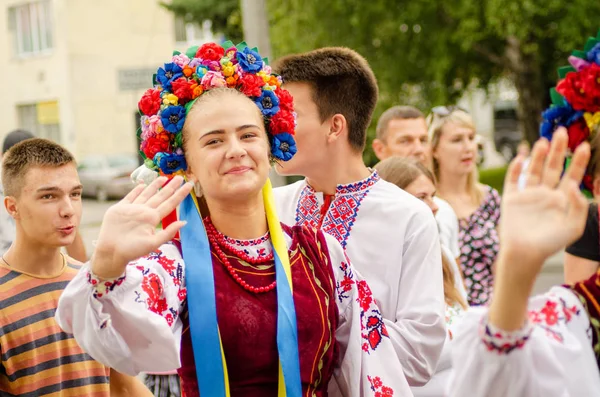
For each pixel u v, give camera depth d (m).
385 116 5.84
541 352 2.10
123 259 2.11
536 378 2.11
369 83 3.46
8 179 3.22
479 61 19.64
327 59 3.39
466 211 5.55
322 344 2.51
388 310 3.24
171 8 22.91
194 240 2.47
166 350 2.21
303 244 2.62
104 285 2.14
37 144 3.31
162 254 2.43
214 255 2.49
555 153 1.98
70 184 3.27
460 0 16.38
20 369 3.09
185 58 2.62
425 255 3.24
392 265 3.26
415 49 17.53
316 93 3.35
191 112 2.51
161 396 4.20
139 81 14.05
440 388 3.54
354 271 2.74
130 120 28.89
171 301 2.35
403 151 5.69
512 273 1.98
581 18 16.09
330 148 3.39
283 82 3.39
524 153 2.02
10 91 30.14
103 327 2.14
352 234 3.33
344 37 17.39
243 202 2.51
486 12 16.02
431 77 17.88
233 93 2.51
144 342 2.21
